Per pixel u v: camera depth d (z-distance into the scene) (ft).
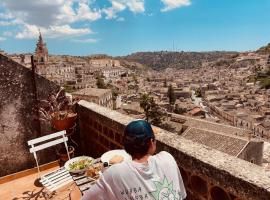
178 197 6.40
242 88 554.87
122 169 6.10
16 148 18.28
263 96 451.12
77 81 509.76
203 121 223.30
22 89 17.97
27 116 18.39
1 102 17.40
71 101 19.69
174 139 11.31
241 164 8.75
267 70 631.56
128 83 618.03
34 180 17.79
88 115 18.69
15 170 18.39
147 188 6.06
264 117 337.11
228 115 366.22
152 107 248.93
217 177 8.69
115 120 15.57
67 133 19.97
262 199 7.29
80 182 11.73
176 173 6.59
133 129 6.48
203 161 9.21
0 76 17.13
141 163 6.30
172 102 407.85
